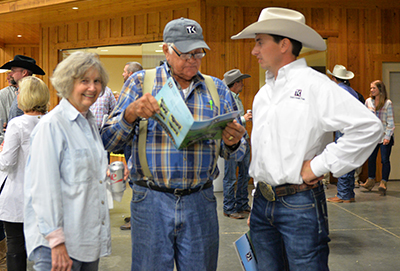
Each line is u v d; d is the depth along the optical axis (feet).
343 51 24.09
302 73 6.01
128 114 5.62
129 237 12.73
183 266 5.87
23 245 8.51
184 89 6.01
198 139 5.45
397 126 24.31
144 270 5.96
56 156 5.13
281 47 6.18
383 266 10.37
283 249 6.66
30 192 5.19
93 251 5.33
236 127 5.52
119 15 25.52
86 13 25.67
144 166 5.86
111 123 5.97
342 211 16.35
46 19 27.07
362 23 24.13
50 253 5.16
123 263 10.57
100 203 5.50
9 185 8.31
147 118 5.52
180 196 5.82
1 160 8.13
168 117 5.32
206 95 6.07
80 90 5.35
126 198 18.92
